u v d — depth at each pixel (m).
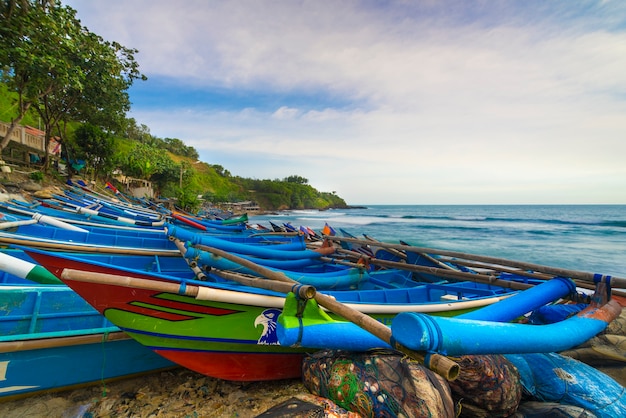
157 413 3.45
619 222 51.28
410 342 2.03
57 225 8.16
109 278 2.72
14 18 11.83
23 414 3.30
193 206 36.91
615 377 4.74
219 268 5.61
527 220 59.38
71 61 15.29
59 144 27.55
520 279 7.46
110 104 21.80
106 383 3.84
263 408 3.60
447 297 5.80
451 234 36.25
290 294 2.83
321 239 14.16
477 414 3.19
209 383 4.05
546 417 3.20
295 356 4.08
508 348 2.38
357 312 2.53
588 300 4.16
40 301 3.88
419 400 2.69
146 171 44.56
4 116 32.22
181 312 3.37
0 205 9.36
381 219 67.38
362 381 2.94
